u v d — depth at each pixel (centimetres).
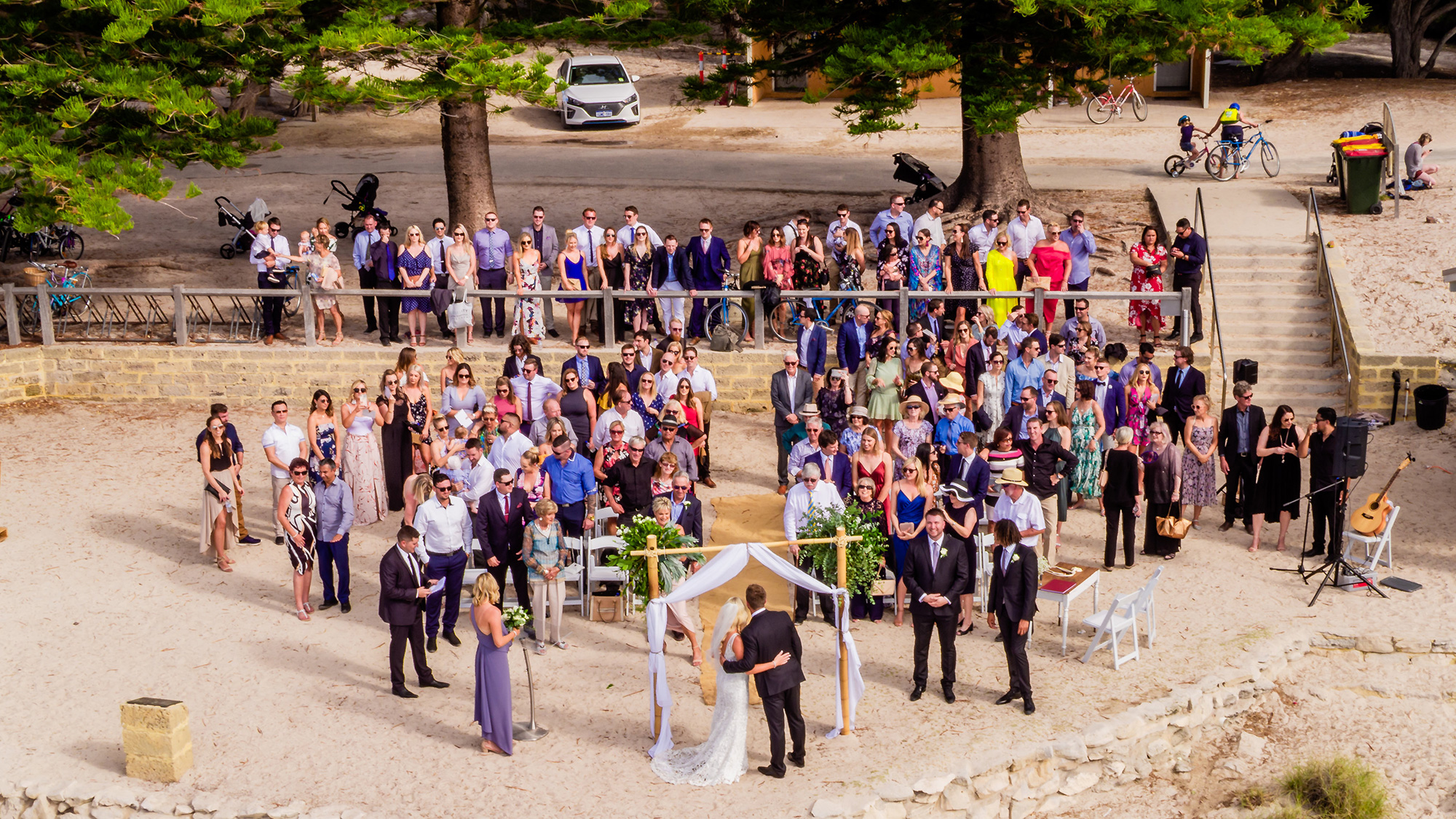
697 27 2059
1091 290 2194
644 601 1274
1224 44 1928
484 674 1128
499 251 2014
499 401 1645
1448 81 3834
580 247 2000
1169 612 1416
